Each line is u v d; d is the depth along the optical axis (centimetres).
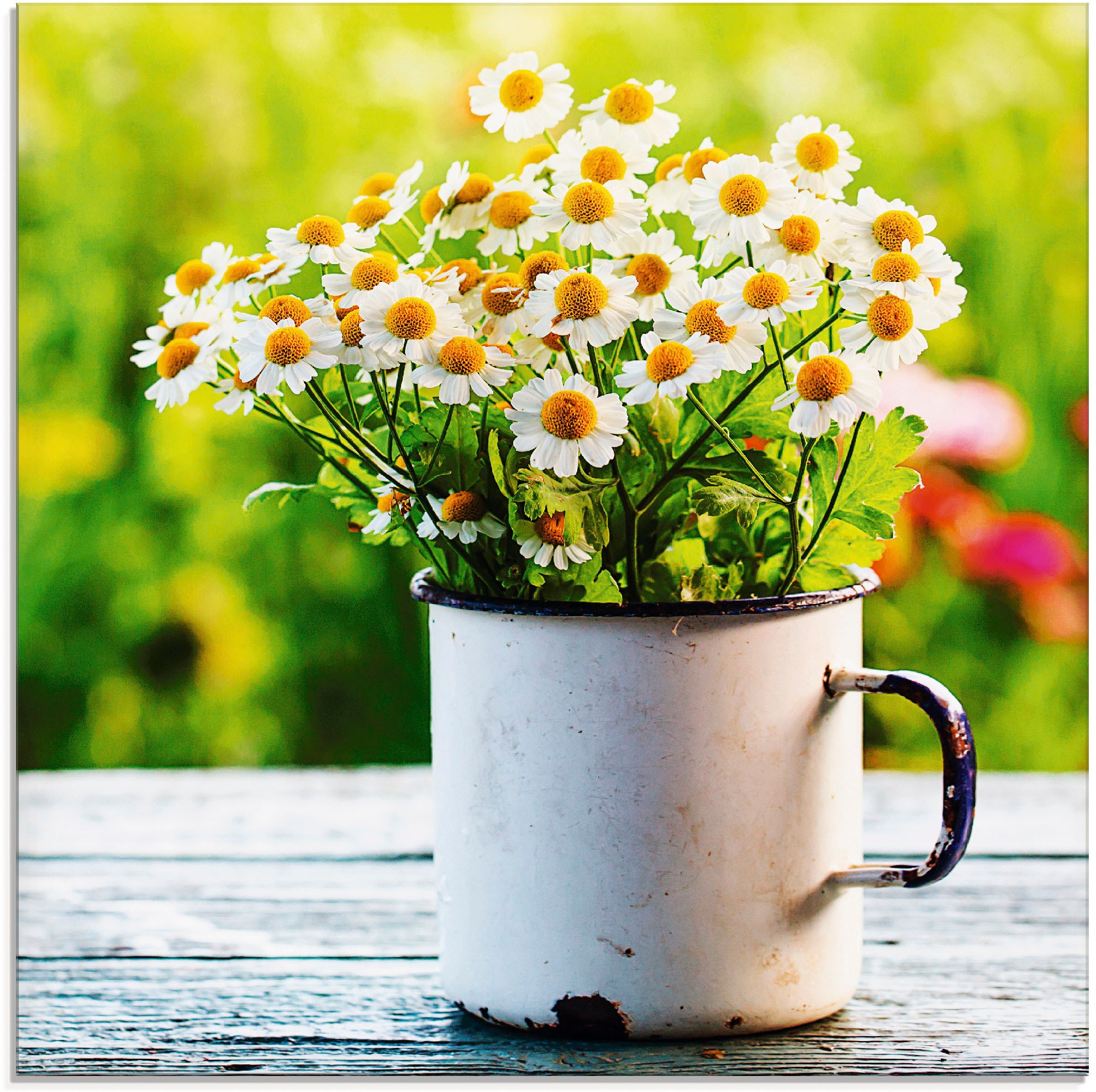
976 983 85
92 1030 83
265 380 79
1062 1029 82
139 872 92
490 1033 82
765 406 81
